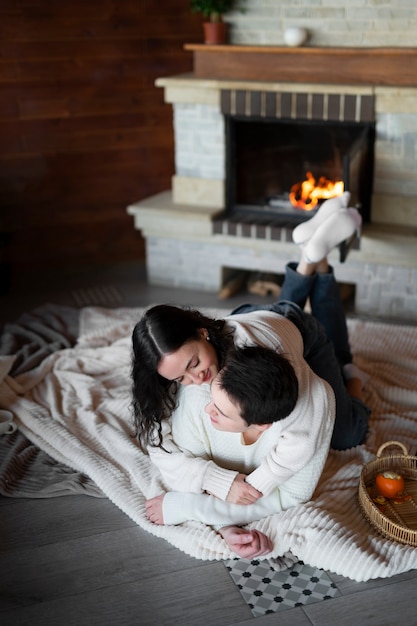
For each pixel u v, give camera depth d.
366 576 1.75
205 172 3.62
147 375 1.73
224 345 1.74
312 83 3.24
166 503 1.93
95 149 4.04
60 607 1.73
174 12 3.93
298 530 1.85
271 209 3.56
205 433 1.88
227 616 1.69
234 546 1.82
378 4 3.14
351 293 3.68
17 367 2.83
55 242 4.12
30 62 3.77
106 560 1.88
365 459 2.16
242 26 3.43
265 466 1.80
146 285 3.86
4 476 2.17
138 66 3.97
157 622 1.68
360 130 3.34
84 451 2.25
